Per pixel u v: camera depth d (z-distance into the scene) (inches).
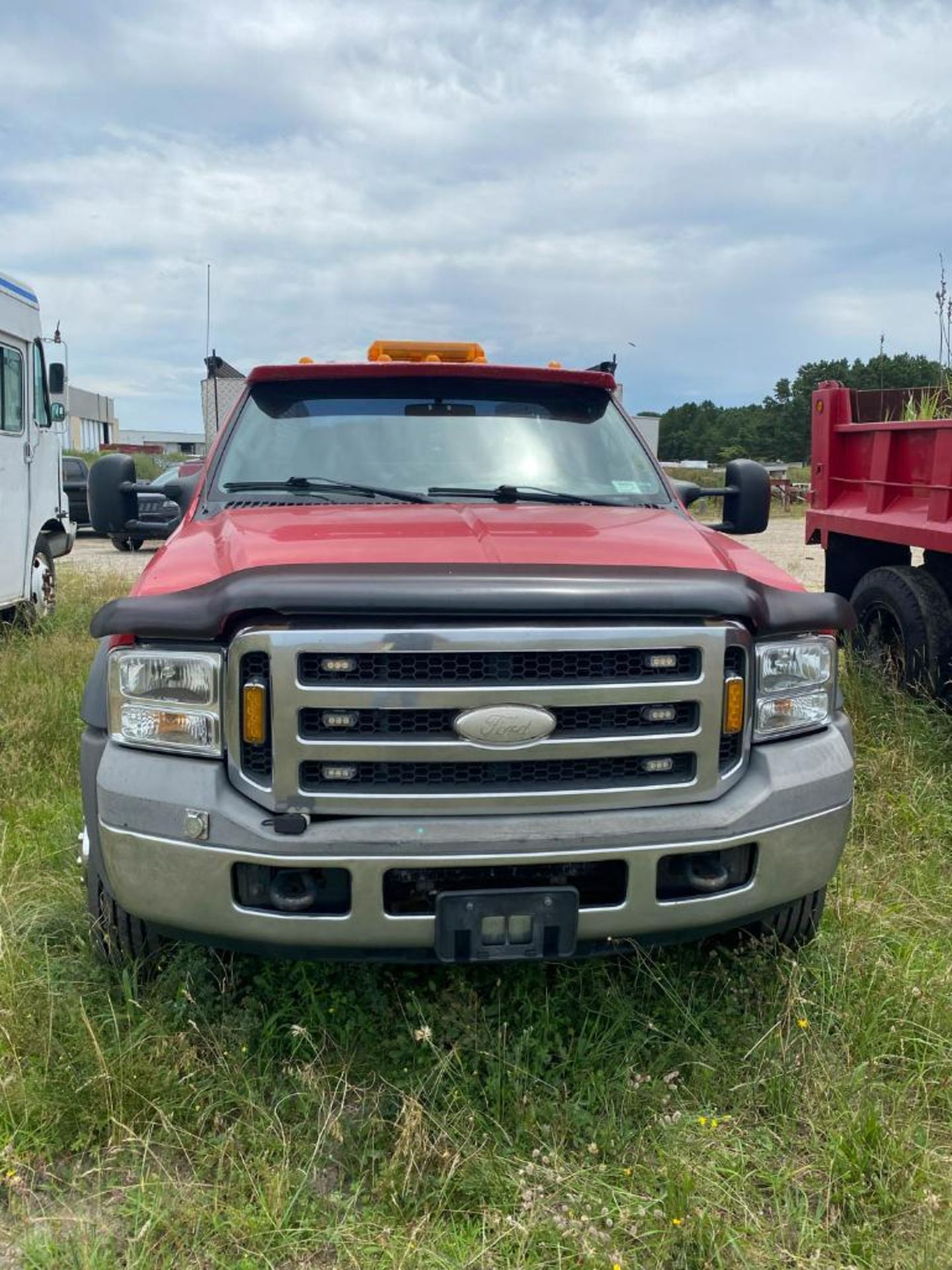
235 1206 88.5
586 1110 101.0
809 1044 110.5
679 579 102.2
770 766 106.9
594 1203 88.7
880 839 160.9
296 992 118.5
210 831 97.5
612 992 115.0
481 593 95.0
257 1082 104.4
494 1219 87.7
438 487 145.0
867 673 217.2
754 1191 92.7
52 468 359.6
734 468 161.8
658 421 410.6
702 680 101.6
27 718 205.5
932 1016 114.3
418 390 159.6
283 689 95.6
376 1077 105.9
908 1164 94.0
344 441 151.4
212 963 120.4
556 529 120.0
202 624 97.9
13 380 313.7
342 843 96.2
